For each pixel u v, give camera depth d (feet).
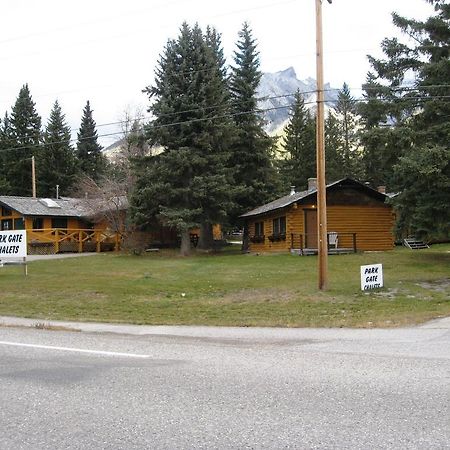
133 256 106.32
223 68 157.58
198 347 28.55
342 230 103.55
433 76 75.61
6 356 26.35
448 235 77.20
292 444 14.14
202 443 14.34
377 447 13.85
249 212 125.18
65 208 138.00
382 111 78.64
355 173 191.42
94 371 22.75
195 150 106.11
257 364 23.68
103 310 47.11
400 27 79.56
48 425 15.94
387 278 62.08
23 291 57.67
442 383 19.85
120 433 15.19
